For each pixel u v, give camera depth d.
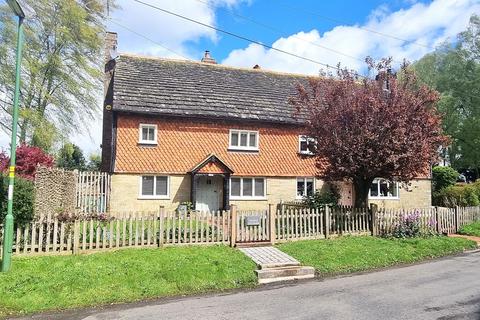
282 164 24.19
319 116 16.23
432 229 17.47
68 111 29.22
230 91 24.92
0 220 10.73
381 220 16.73
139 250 12.26
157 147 21.67
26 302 8.27
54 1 27.59
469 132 43.97
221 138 23.02
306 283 10.41
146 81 23.28
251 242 14.09
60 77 28.91
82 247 11.80
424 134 15.52
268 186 23.84
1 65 25.97
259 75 27.72
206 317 7.70
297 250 13.20
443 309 8.04
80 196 18.69
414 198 27.05
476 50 44.22
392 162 14.88
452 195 27.80
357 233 16.34
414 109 15.54
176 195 21.84
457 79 44.69
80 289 9.01
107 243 12.25
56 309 8.21
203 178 22.94
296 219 15.06
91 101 29.62
